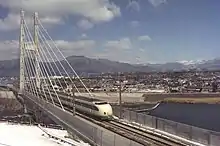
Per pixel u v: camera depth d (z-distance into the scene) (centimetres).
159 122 4509
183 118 13125
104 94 16162
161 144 3772
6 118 12244
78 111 6644
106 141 3678
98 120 5609
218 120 12562
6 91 19488
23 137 7850
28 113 11662
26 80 14338
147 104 16312
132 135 4291
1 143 7162
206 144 3516
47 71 10800
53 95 8662
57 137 7550
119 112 5862
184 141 3797
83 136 4653
